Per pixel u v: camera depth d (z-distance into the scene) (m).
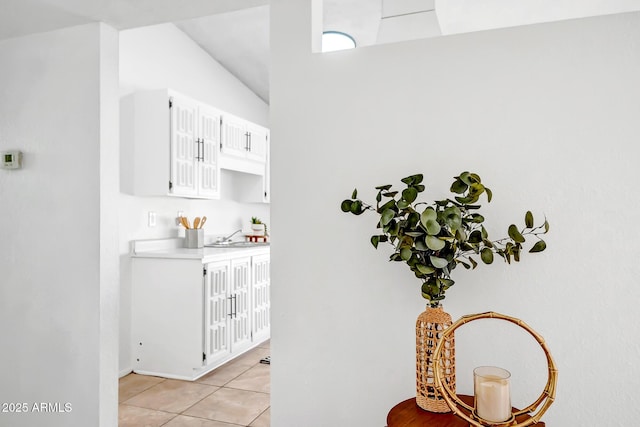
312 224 1.92
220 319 3.64
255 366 3.69
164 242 3.92
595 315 1.58
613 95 1.57
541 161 1.64
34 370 2.43
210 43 4.43
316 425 1.90
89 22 2.36
